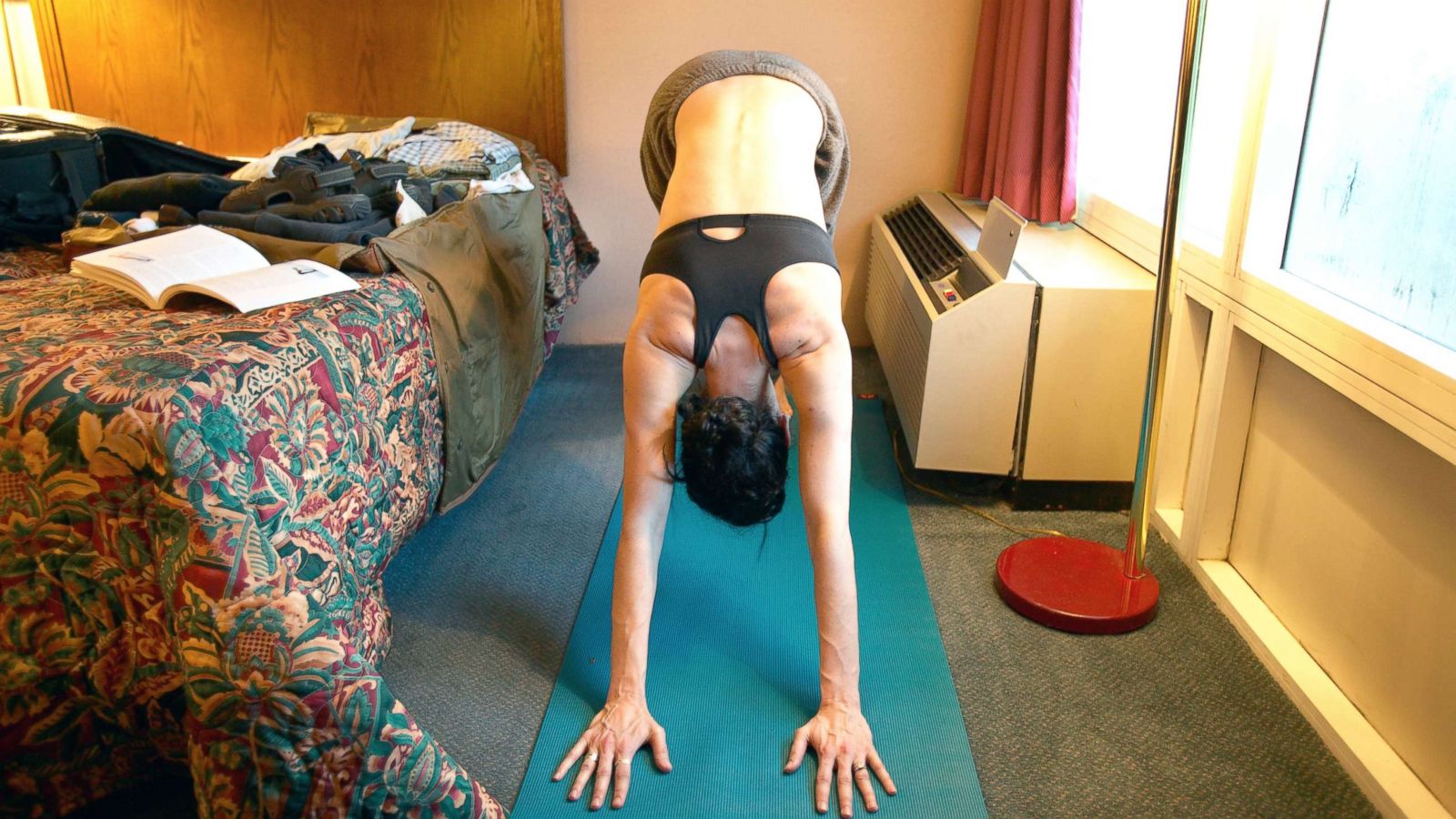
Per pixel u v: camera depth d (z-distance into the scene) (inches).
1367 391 66.1
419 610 90.7
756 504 64.8
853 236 149.7
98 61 139.9
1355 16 72.5
